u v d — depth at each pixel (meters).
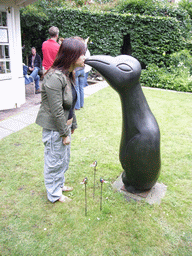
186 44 9.05
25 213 2.30
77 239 2.02
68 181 2.82
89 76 9.40
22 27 9.60
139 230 2.12
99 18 8.45
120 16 8.22
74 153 3.46
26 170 3.03
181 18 8.84
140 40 8.46
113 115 5.07
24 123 4.66
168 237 2.06
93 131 4.25
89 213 2.31
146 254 1.89
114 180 2.87
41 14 8.91
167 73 8.27
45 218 2.24
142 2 9.07
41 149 3.59
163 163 3.27
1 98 5.59
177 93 7.19
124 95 2.11
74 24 8.77
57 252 1.90
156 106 5.77
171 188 2.73
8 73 5.56
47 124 2.04
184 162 3.31
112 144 3.78
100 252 1.90
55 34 4.71
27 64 10.41
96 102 5.93
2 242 1.98
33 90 7.90
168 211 2.37
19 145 3.70
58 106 1.89
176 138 4.06
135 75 2.01
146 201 2.49
